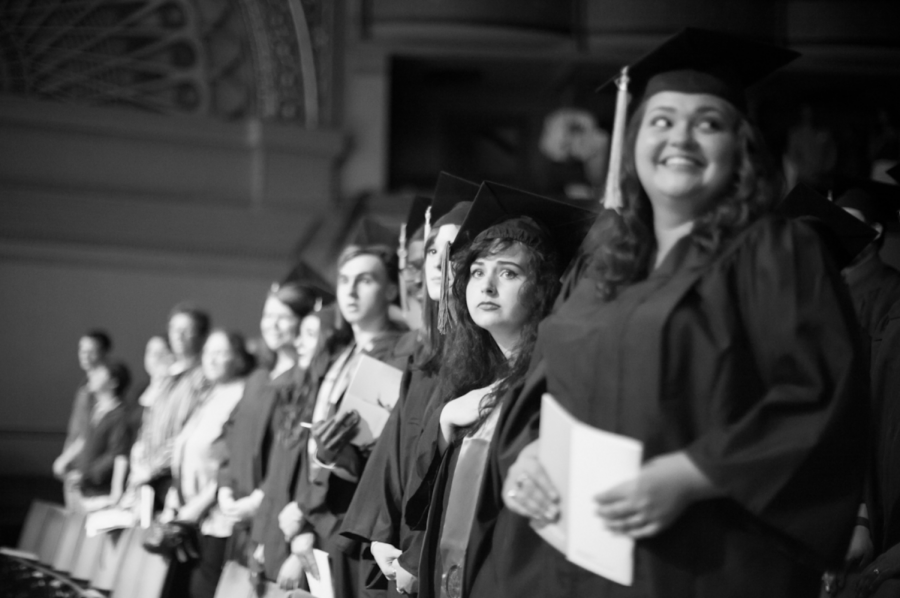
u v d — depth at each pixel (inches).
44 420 436.8
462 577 97.9
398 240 170.4
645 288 81.4
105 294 447.8
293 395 183.6
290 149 461.7
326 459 145.2
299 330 208.8
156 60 461.7
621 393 79.8
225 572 177.0
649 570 78.4
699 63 85.1
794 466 73.6
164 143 457.4
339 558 152.9
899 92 502.0
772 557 77.6
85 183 449.1
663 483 73.9
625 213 85.4
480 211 109.7
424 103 512.7
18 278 440.5
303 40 465.1
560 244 110.0
